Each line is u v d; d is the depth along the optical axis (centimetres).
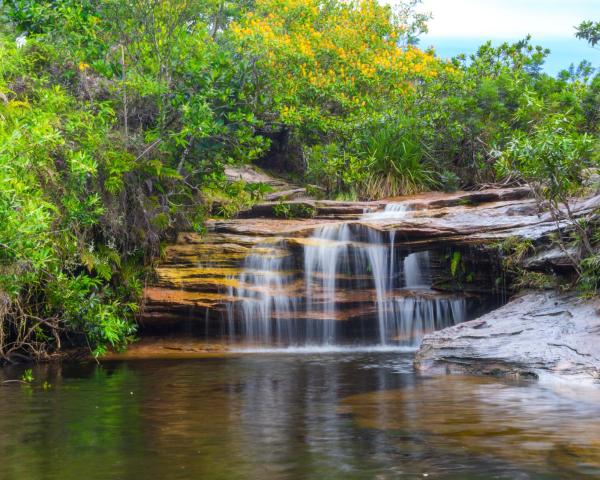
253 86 1303
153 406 618
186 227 1225
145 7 1245
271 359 979
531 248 1059
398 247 1178
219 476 402
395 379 770
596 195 1091
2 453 455
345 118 1897
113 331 966
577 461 429
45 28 1162
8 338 1005
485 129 1630
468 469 414
